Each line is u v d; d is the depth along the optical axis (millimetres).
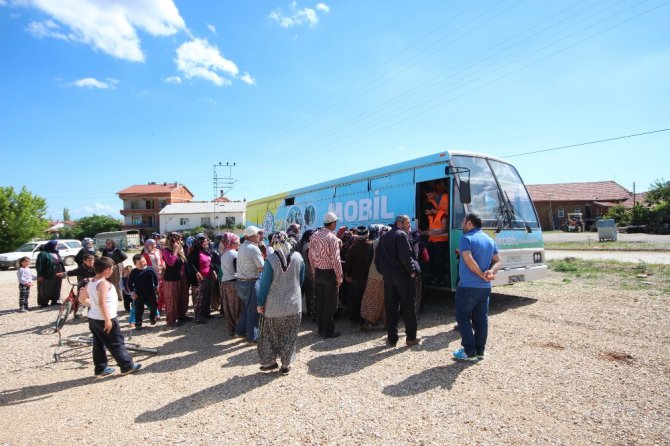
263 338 4992
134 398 4496
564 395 3992
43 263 11336
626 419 3488
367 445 3256
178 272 8047
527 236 8281
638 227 34531
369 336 6480
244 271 6352
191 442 3443
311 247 6574
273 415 3861
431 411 3775
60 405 4438
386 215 9008
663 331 5777
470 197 7277
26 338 7664
